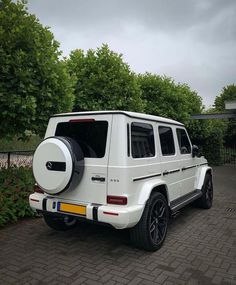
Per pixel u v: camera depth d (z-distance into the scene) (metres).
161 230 4.07
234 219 5.56
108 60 8.04
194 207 6.55
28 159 6.86
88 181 3.65
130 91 8.20
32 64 5.10
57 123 4.16
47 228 4.83
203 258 3.68
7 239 4.30
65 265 3.44
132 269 3.36
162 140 4.59
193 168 5.83
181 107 12.42
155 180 4.09
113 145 3.53
